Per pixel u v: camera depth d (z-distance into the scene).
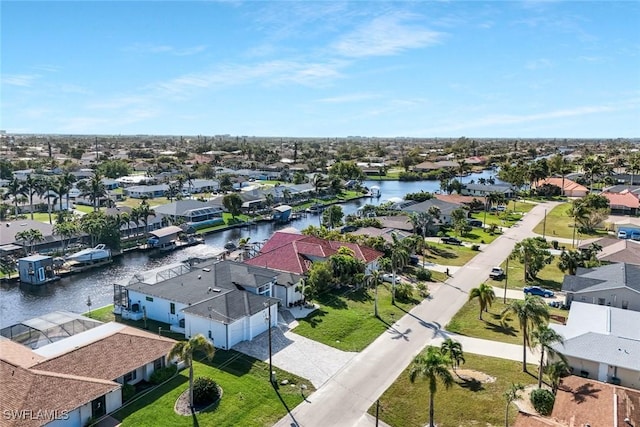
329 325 61.16
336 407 43.62
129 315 63.22
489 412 42.97
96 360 44.72
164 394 44.94
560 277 83.88
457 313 66.56
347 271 75.31
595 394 40.81
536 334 45.75
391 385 47.44
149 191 179.12
